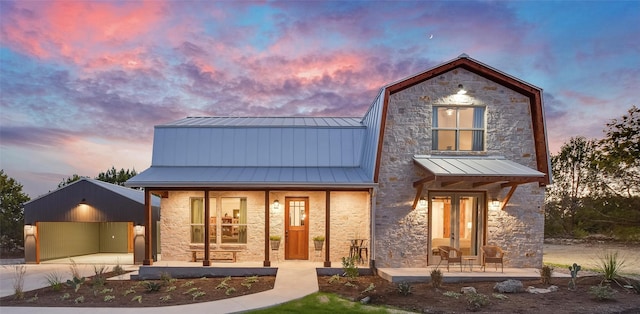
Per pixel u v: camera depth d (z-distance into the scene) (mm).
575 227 25766
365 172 13625
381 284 10789
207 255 12617
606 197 22875
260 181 12602
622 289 9414
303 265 12852
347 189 12859
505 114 12789
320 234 13852
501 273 11336
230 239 13844
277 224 13766
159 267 12250
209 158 14578
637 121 20781
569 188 27219
